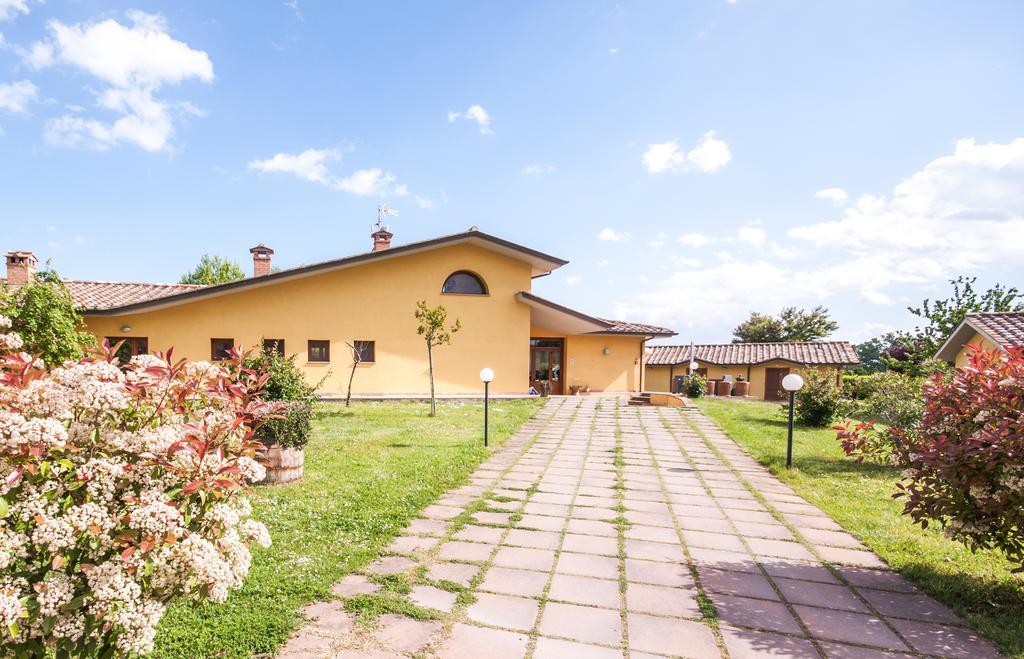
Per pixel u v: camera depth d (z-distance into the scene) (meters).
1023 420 3.65
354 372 16.30
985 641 3.54
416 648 3.29
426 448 9.55
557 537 5.44
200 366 3.05
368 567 4.52
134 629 2.24
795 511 6.55
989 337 11.65
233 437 2.88
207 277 35.16
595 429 12.73
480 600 3.99
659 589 4.28
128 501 2.20
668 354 32.50
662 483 7.89
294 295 15.88
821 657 3.33
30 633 2.01
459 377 17.25
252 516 5.59
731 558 4.98
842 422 13.89
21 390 2.25
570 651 3.33
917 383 10.92
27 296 9.65
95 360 2.76
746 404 19.59
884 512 6.45
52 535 1.99
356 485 6.92
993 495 3.93
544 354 22.27
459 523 5.79
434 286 17.05
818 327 48.50
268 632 3.34
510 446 10.55
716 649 3.40
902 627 3.73
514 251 17.23
